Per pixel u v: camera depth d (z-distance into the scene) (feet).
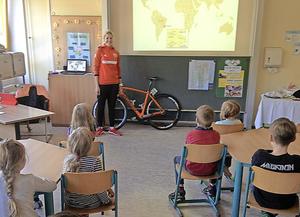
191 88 18.37
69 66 18.89
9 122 11.73
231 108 10.91
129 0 17.58
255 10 17.03
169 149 14.94
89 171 7.54
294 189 7.10
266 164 7.16
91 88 17.88
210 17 17.49
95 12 19.54
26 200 5.99
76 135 7.57
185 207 10.11
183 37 17.81
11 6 19.94
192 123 18.70
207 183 11.48
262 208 7.54
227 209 10.02
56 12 19.74
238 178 8.53
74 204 7.41
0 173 6.01
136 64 18.35
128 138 16.37
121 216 9.58
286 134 7.07
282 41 17.72
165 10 17.58
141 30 17.92
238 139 9.81
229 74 18.04
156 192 11.01
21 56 19.35
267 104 14.97
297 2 17.15
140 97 18.56
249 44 17.61
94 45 19.86
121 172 12.49
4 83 20.02
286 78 18.20
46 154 8.36
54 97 18.04
